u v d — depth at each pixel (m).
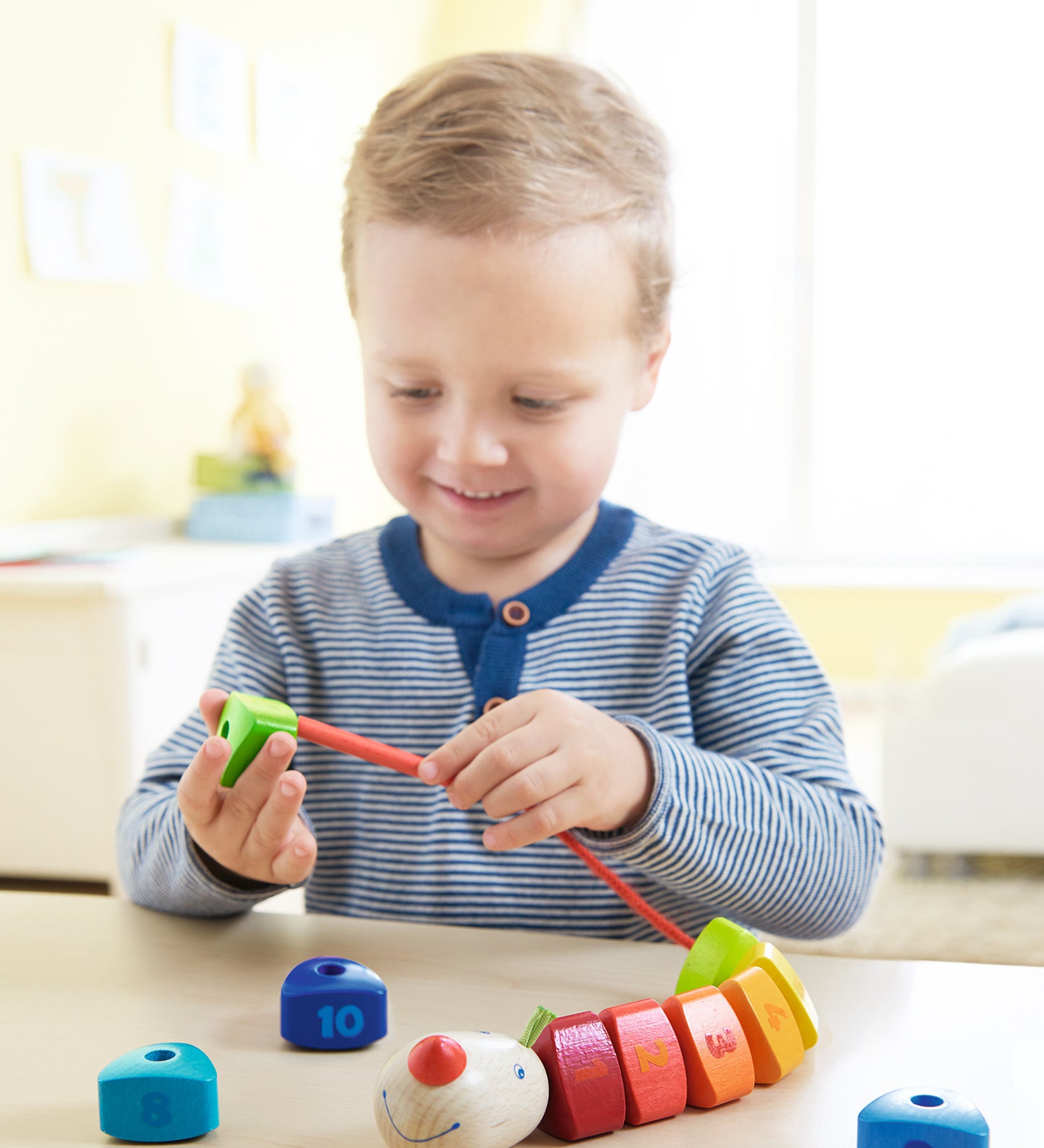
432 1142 0.36
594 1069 0.40
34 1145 0.39
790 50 3.94
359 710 0.81
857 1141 0.38
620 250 0.66
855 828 0.66
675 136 3.99
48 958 0.56
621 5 3.97
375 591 0.83
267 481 2.38
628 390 0.70
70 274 2.23
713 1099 0.41
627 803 0.58
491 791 0.54
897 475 4.07
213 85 2.64
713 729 0.76
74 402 2.26
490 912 0.75
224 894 0.60
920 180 3.93
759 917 0.64
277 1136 0.39
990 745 2.28
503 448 0.65
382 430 0.68
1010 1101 0.42
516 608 0.79
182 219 2.55
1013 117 3.87
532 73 0.68
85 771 1.65
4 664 1.66
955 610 3.87
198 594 1.83
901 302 3.99
